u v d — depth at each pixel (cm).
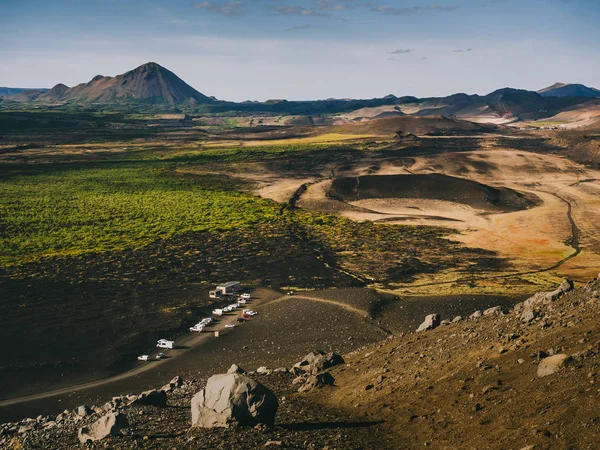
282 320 7775
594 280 3462
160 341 7038
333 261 11988
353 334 6994
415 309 7912
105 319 7994
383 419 2503
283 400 3123
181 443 2347
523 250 13150
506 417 2044
